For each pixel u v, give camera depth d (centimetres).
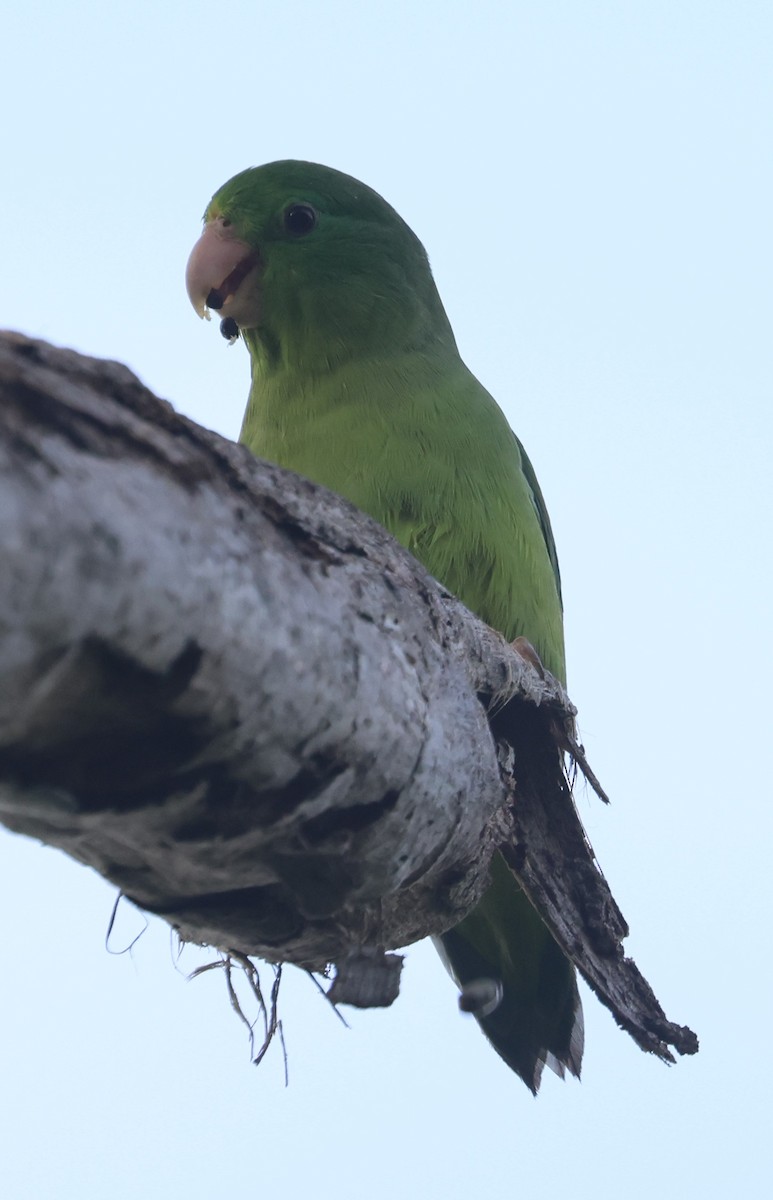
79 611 337
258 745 419
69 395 358
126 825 423
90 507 337
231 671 392
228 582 386
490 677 636
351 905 529
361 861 504
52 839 439
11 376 342
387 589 497
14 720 354
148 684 372
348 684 446
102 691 363
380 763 474
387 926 615
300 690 421
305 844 475
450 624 556
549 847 716
